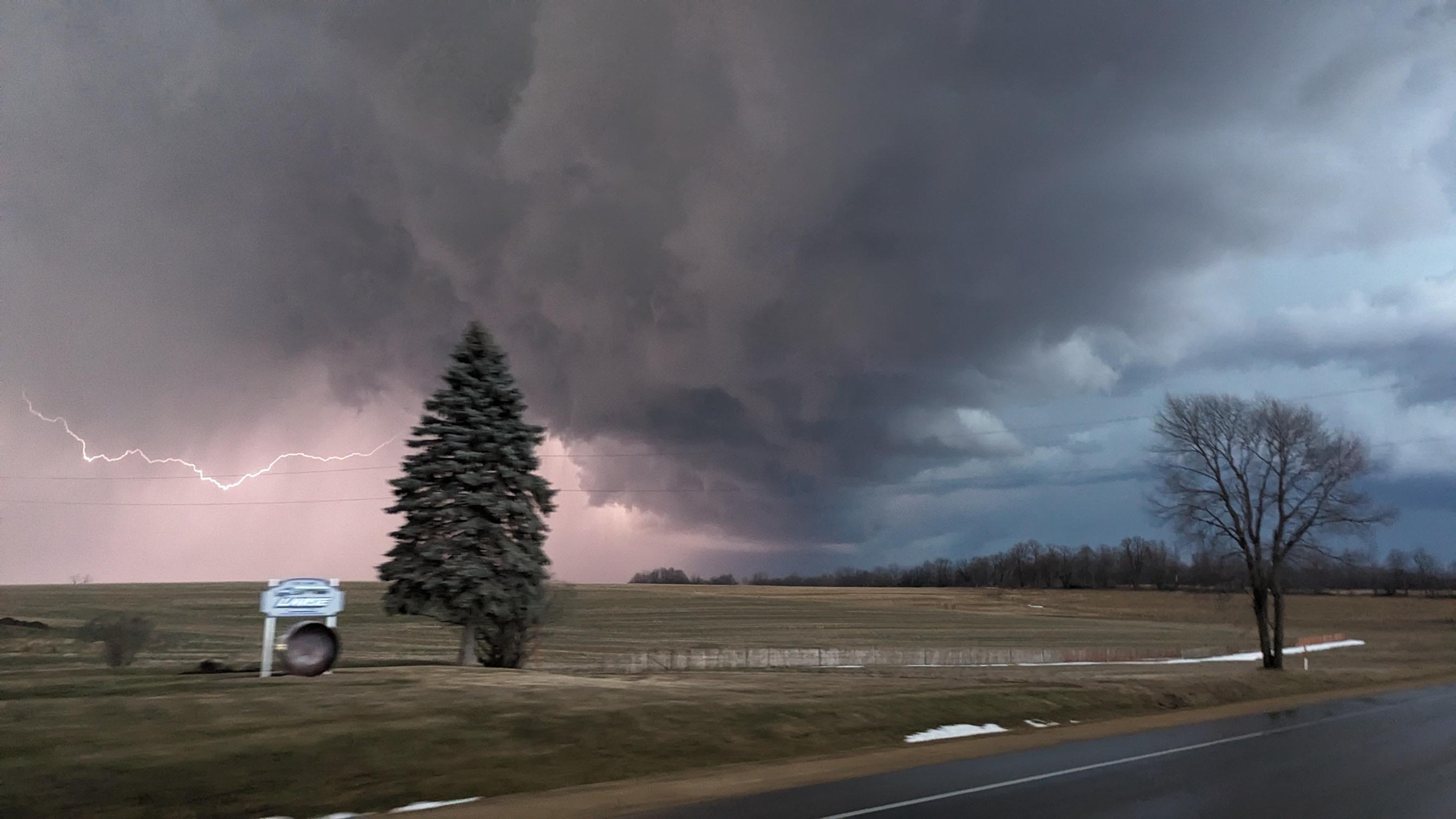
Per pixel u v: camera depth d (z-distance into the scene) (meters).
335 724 14.21
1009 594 131.25
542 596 29.73
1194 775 12.75
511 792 11.91
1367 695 28.00
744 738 15.93
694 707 17.69
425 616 28.84
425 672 22.30
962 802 10.87
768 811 10.46
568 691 19.14
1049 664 54.78
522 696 17.83
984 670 45.31
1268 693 29.11
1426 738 16.83
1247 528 41.78
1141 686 26.81
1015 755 15.24
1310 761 14.02
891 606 110.38
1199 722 20.52
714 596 120.44
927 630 78.00
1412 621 93.38
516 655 29.42
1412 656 57.59
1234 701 26.80
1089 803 10.70
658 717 16.58
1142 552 147.12
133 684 18.88
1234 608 72.50
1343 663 50.66
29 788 10.38
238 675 21.11
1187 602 110.25
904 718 18.78
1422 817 9.82
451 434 29.25
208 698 16.19
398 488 28.53
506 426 30.05
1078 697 23.31
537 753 13.69
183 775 11.19
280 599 21.38
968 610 104.44
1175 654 61.81
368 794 11.24
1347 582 49.38
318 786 11.34
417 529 28.33
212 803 10.49
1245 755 14.79
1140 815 9.98
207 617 62.75
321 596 21.72
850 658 53.62
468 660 27.94
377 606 77.69
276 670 22.92
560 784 12.51
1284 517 41.22
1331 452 40.72
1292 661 53.31
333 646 21.34
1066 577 154.88
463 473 28.72
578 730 15.16
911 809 10.44
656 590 132.62
